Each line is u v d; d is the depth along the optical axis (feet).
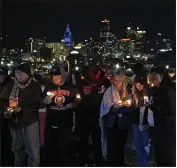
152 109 12.39
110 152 12.50
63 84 12.80
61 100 12.57
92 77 14.46
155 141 12.73
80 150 15.71
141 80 12.37
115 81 12.46
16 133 12.14
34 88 11.97
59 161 12.90
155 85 12.57
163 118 12.55
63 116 12.64
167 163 12.59
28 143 11.91
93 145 15.34
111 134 12.48
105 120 12.51
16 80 11.98
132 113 12.35
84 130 15.55
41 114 13.47
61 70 12.75
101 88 14.58
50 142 12.95
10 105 11.86
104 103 12.44
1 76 15.07
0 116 13.30
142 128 12.44
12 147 12.26
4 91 12.10
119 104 12.27
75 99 12.86
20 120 11.78
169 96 12.59
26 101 11.84
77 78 15.74
